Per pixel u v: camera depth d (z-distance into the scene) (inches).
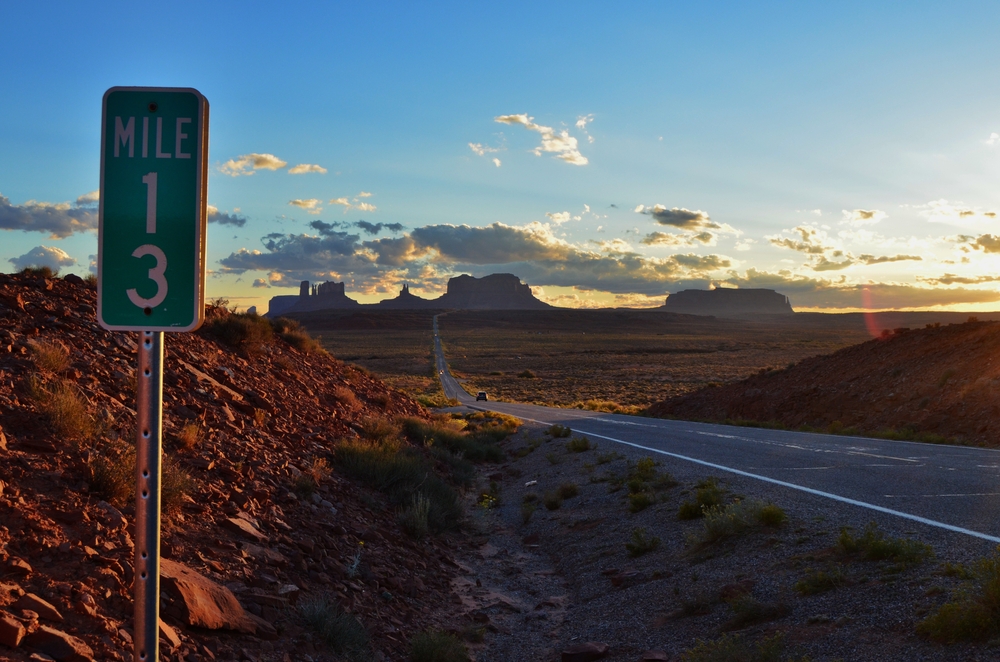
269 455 391.9
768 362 4943.4
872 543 273.0
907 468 520.1
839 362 1444.4
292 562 273.3
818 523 341.4
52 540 191.3
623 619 285.3
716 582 290.7
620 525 434.6
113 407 327.9
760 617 242.2
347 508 388.5
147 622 85.4
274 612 222.4
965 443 806.5
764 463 585.6
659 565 340.5
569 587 356.2
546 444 882.1
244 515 290.4
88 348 397.7
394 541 374.3
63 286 512.7
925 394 1034.1
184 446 328.2
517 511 545.6
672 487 497.0
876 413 1087.0
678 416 1601.9
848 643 203.8
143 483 86.0
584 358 5733.3
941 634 189.3
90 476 235.8
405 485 472.7
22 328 375.2
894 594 229.0
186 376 441.4
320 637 224.8
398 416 824.3
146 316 87.0
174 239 87.7
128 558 199.9
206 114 89.0
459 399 2630.4
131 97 88.0
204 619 190.7
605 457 676.1
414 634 265.4
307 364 814.5
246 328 660.1
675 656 236.2
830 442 775.7
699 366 4608.8
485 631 290.4
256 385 555.5
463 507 512.4
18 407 264.7
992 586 187.9
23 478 217.8
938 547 278.1
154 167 87.9
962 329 1257.4
